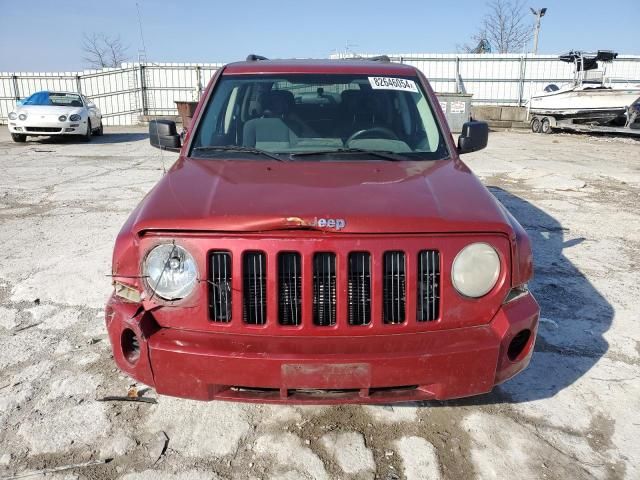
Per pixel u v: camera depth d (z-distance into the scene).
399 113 3.57
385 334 2.35
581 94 18.72
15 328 3.83
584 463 2.55
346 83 3.70
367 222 2.29
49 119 15.60
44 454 2.58
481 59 25.09
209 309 2.33
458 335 2.37
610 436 2.74
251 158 3.20
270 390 2.36
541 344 3.64
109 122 27.53
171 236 2.32
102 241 5.87
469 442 2.69
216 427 2.79
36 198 8.08
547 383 3.19
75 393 3.05
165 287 2.33
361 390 2.32
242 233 2.29
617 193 8.71
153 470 2.49
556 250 5.68
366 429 2.78
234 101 3.59
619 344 3.66
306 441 2.69
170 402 2.98
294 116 3.52
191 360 2.28
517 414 2.91
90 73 26.92
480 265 2.36
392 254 2.32
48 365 3.34
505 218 2.48
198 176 2.84
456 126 19.44
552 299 4.39
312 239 2.28
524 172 10.40
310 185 2.66
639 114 17.69
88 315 4.05
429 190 2.64
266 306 2.32
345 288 2.29
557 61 24.61
